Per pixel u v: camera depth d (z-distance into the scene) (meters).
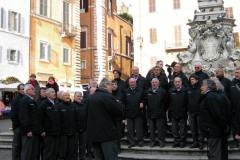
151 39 50.84
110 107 9.17
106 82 9.45
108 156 9.09
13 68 33.50
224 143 10.05
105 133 9.11
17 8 34.28
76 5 43.44
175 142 13.27
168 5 50.28
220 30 20.20
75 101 13.04
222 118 9.64
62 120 12.06
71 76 41.97
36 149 11.70
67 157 12.27
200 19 20.53
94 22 48.94
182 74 14.01
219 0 20.64
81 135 13.00
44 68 37.53
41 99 12.49
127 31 59.03
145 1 51.44
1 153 15.28
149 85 14.20
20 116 11.34
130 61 59.81
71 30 41.53
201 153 12.48
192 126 12.88
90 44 49.06
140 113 13.58
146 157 12.51
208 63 20.06
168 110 14.02
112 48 52.97
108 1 52.38
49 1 38.69
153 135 13.46
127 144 14.31
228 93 12.45
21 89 12.16
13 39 33.66
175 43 49.59
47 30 38.25
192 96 12.77
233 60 19.83
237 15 47.16
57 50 39.66
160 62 14.42
